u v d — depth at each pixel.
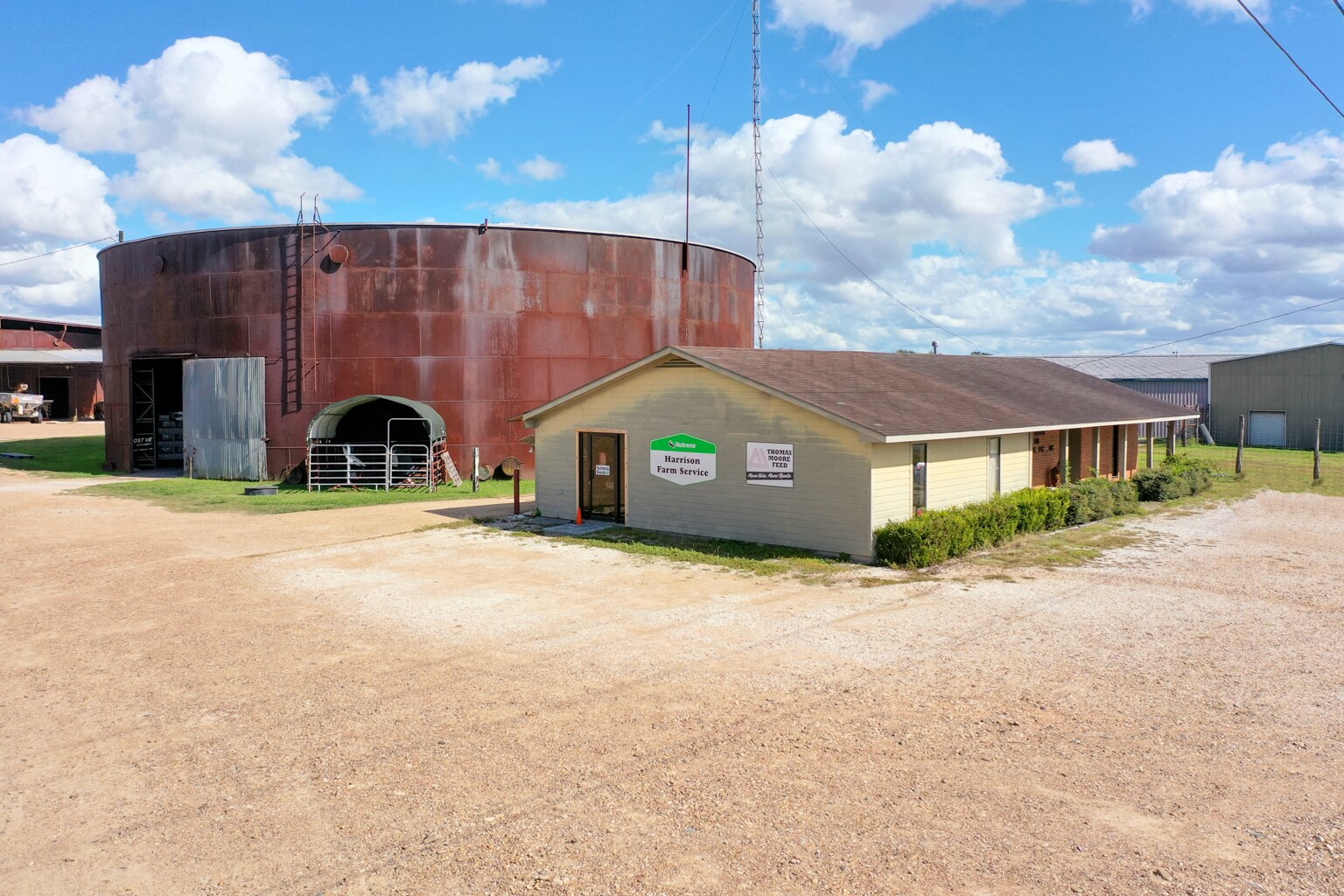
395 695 8.87
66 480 30.02
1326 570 14.98
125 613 12.24
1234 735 7.74
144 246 31.05
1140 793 6.62
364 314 28.39
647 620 11.71
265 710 8.48
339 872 5.62
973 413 18.70
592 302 29.81
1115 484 22.22
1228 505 23.80
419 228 28.38
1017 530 18.25
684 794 6.63
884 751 7.40
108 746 7.66
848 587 13.60
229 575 14.80
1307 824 6.14
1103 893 5.29
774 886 5.39
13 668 9.81
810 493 16.42
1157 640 10.70
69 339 67.31
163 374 36.50
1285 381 44.53
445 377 28.53
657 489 19.14
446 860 5.73
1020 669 9.54
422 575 14.77
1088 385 29.73
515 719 8.16
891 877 5.48
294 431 28.75
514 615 12.01
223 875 5.61
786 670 9.53
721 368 17.48
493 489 27.06
